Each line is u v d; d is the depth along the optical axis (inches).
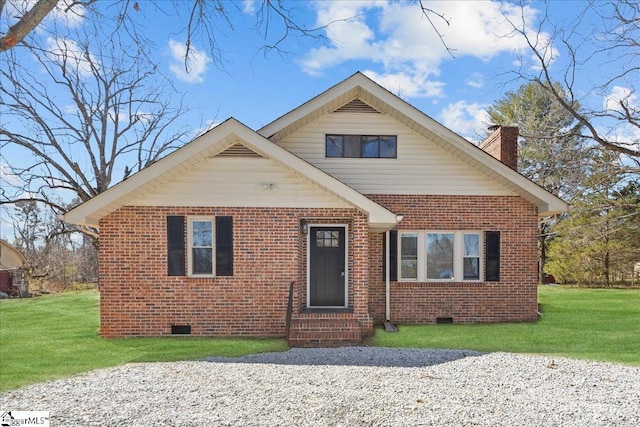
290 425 202.7
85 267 1408.7
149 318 428.5
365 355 345.4
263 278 433.7
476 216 514.0
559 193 871.7
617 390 258.1
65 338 421.4
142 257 430.6
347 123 514.9
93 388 262.5
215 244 435.2
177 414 217.3
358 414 216.4
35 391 257.9
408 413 218.1
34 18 171.6
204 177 436.5
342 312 435.5
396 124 517.0
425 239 519.2
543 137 619.5
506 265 513.0
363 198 422.9
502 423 205.9
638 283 901.8
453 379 279.7
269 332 429.7
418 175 514.9
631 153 581.6
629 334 427.8
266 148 422.3
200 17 229.0
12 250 1193.4
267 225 436.8
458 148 494.9
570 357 339.3
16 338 422.0
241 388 259.6
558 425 204.1
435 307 510.9
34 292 1149.1
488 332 444.1
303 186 438.9
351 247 472.4
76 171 848.3
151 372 299.4
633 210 776.9
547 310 579.2
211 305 431.2
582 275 924.0
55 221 1510.8
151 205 432.5
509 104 1139.9
